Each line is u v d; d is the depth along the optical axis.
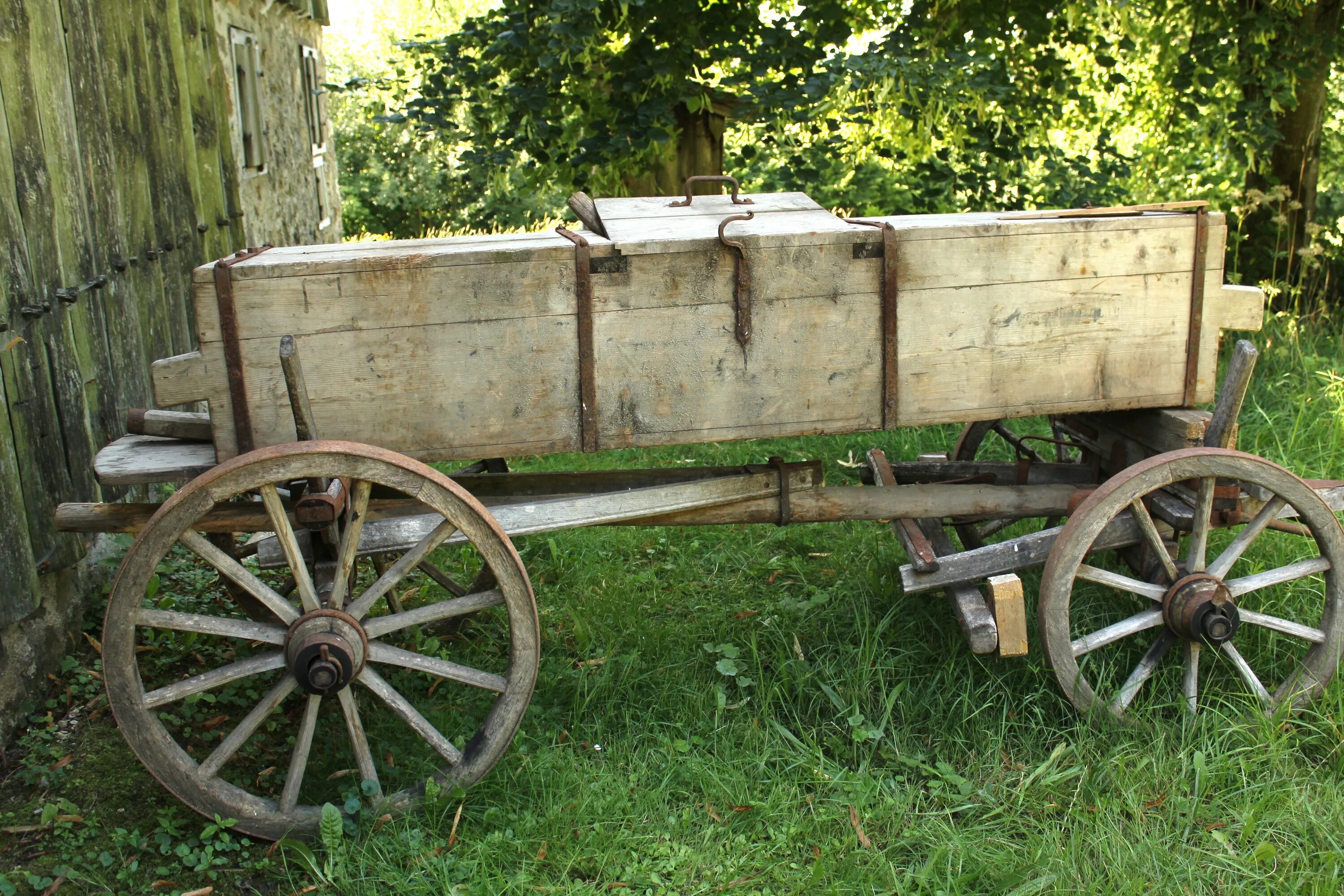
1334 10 7.31
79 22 4.07
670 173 5.97
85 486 3.87
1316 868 2.66
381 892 2.67
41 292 3.58
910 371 3.10
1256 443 5.24
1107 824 2.78
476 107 5.96
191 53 5.67
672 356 2.97
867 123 6.23
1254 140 6.98
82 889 2.67
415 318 2.83
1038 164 7.46
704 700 3.42
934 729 3.31
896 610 3.80
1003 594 3.15
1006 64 6.59
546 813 2.89
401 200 19.42
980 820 2.90
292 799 2.80
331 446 2.61
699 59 5.54
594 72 5.72
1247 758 3.04
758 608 4.10
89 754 3.22
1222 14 7.14
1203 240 3.18
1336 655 3.20
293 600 3.74
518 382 2.92
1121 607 3.77
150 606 3.99
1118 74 6.97
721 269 2.93
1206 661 3.46
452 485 2.68
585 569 4.43
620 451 5.81
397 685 3.56
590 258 2.86
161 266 4.93
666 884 2.66
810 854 2.78
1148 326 3.23
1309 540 4.01
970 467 4.08
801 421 3.08
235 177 6.44
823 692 3.45
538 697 3.51
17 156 3.47
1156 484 3.04
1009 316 3.12
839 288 3.01
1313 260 7.44
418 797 2.87
